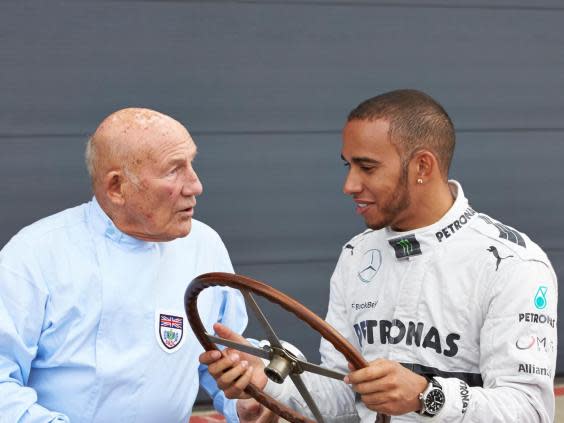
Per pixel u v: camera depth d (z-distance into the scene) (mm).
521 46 6598
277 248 6387
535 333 3096
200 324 3141
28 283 3322
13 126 5926
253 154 6289
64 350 3371
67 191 6047
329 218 6445
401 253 3340
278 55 6266
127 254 3438
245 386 3193
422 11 6426
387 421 3018
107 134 3299
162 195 3297
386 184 3170
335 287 3627
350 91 6398
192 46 6129
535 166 6695
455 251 3250
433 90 6508
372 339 3414
